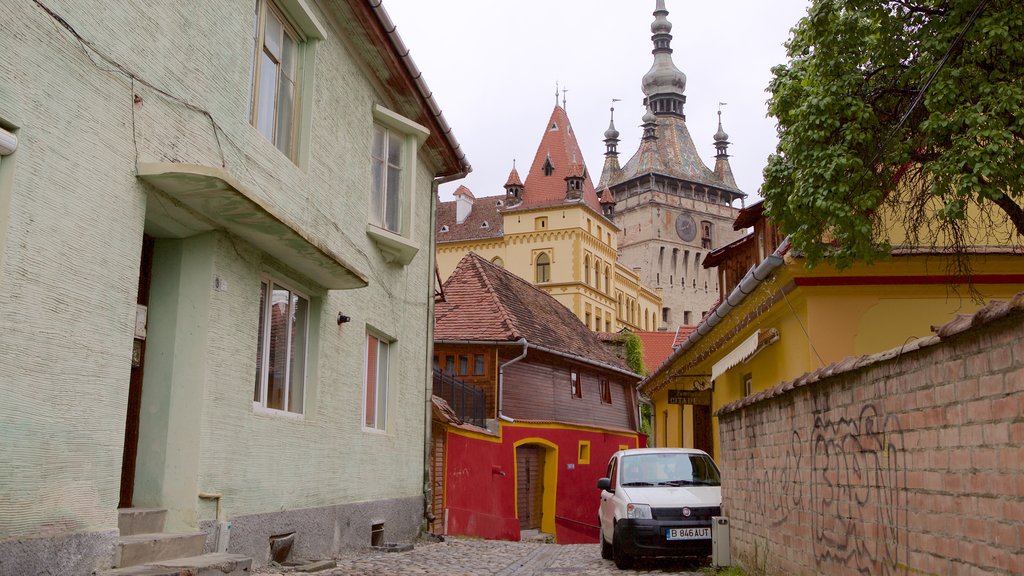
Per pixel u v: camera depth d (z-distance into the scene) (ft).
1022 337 12.92
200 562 21.31
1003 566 13.41
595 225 291.58
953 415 15.21
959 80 33.19
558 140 290.97
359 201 38.73
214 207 23.63
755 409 30.48
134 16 21.34
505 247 286.25
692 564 41.81
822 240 40.47
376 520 40.70
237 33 26.99
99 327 19.75
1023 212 34.01
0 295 16.69
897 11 35.58
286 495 30.37
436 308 89.51
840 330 39.99
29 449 17.40
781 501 27.02
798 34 38.47
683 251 405.39
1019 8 31.99
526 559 44.14
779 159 39.52
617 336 172.24
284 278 30.83
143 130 21.63
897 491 17.67
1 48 16.60
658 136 434.71
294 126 32.45
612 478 45.01
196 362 24.75
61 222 18.45
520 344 81.35
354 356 38.01
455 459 62.95
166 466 24.30
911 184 39.78
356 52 37.99
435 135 47.91
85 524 19.06
